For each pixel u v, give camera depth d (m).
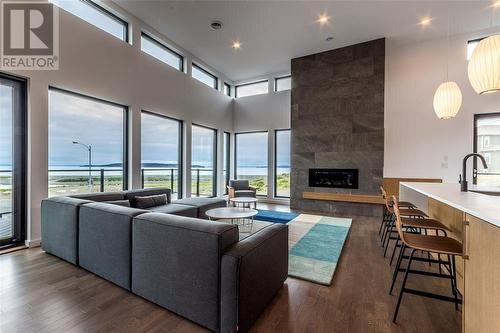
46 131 3.20
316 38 4.95
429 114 4.96
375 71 5.06
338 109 5.41
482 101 4.58
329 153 5.51
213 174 6.89
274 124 6.75
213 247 1.50
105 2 3.82
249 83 7.33
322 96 5.57
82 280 2.14
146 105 4.60
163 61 5.01
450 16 4.16
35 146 3.09
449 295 1.95
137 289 1.88
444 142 4.85
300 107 5.83
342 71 5.37
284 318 1.66
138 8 4.05
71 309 1.72
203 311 1.54
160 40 4.86
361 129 5.20
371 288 2.08
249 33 4.78
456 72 4.77
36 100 3.09
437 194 1.92
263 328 1.56
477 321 1.21
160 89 4.91
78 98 3.72
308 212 5.38
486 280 1.13
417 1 3.78
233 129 7.40
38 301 1.81
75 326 1.55
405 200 3.73
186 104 5.60
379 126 5.04
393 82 5.24
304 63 5.78
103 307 1.75
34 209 3.07
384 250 3.02
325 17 4.22
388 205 3.00
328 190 5.51
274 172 6.87
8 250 2.84
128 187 4.39
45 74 3.17
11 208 3.00
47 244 2.72
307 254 2.82
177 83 5.34
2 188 2.94
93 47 3.71
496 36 2.04
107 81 3.91
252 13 4.13
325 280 2.18
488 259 1.11
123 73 4.16
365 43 5.13
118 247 2.00
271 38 4.96
